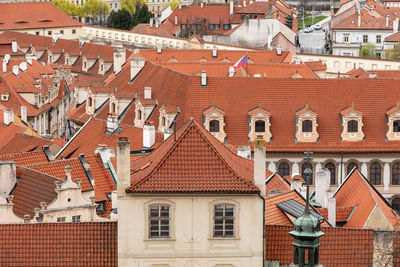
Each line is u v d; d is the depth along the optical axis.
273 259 144.50
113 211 183.25
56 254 143.62
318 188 196.38
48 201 180.50
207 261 140.50
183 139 143.62
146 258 140.12
